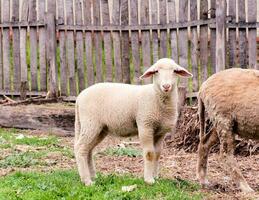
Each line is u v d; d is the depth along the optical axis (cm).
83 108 862
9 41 1511
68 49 1466
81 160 856
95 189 819
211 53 1355
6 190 819
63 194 806
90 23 1445
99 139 882
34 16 1489
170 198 781
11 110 1372
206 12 1353
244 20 1332
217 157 1106
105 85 873
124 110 850
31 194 801
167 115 848
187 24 1369
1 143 1190
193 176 954
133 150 1142
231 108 833
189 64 1392
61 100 1469
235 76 845
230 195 821
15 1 1498
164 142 1220
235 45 1343
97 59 1455
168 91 819
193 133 1184
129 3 1424
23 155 1066
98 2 1438
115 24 1430
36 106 1386
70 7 1459
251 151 1124
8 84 1523
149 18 1412
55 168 994
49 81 1477
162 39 1404
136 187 825
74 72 1469
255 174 979
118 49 1436
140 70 1430
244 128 837
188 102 1383
